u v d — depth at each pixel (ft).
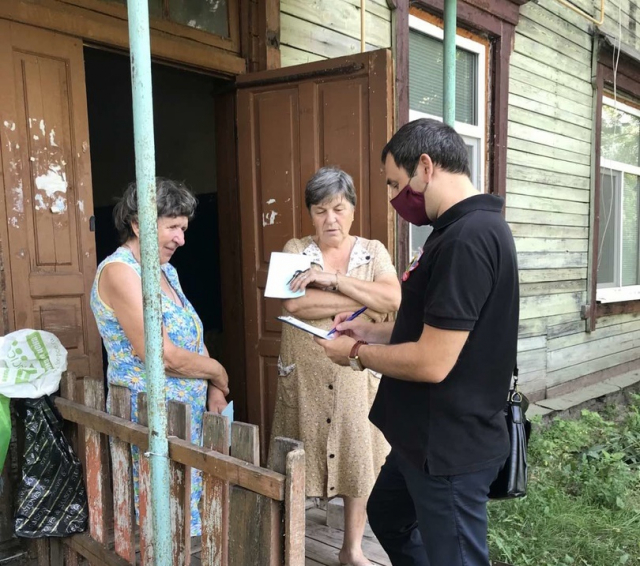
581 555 8.86
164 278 6.42
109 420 5.52
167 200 5.78
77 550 6.23
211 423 4.72
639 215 21.74
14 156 7.03
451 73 7.72
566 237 17.46
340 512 7.84
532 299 16.24
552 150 16.70
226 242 10.38
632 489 11.34
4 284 6.96
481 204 4.36
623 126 20.63
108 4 7.89
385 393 5.00
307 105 8.90
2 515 6.63
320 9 10.59
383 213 8.44
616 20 19.57
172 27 8.67
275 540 4.19
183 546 5.02
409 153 4.53
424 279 4.45
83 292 7.69
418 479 4.64
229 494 4.50
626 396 19.48
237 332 10.36
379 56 8.26
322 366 6.39
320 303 6.27
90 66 14.62
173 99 14.37
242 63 9.64
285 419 6.68
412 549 5.74
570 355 17.88
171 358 5.79
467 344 4.28
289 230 9.20
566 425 13.69
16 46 7.03
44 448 6.11
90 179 7.79
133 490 5.52
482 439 4.44
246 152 9.51
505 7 14.19
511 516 9.52
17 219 7.06
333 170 6.48
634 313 21.20
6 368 5.93
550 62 16.42
